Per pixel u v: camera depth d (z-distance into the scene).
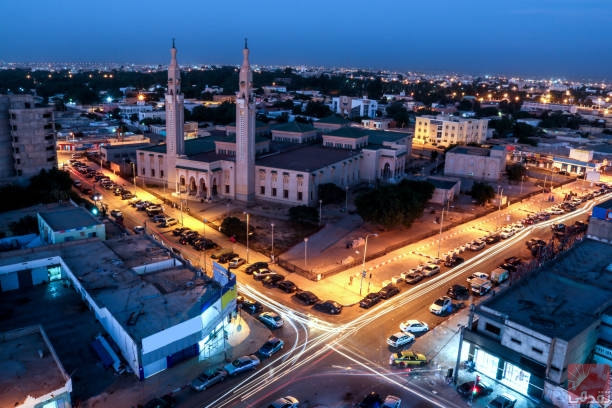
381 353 62.38
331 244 100.38
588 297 62.81
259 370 58.12
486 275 85.12
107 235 95.69
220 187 131.50
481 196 131.25
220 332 62.81
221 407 51.34
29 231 97.81
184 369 57.59
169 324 58.41
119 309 61.44
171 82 130.75
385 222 103.00
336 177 136.50
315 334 66.44
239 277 83.25
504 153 169.25
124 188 140.12
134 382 54.66
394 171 155.88
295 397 53.34
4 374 49.75
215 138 160.38
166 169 142.38
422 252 97.81
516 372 55.12
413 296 78.44
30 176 125.69
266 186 128.88
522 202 141.50
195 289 68.06
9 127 122.50
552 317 57.03
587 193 152.38
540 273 70.06
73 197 123.50
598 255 77.94
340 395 54.00
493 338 57.41
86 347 60.50
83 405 50.53
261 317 69.12
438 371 58.94
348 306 74.50
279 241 101.00
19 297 72.44
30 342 56.09
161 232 104.38
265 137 162.75
